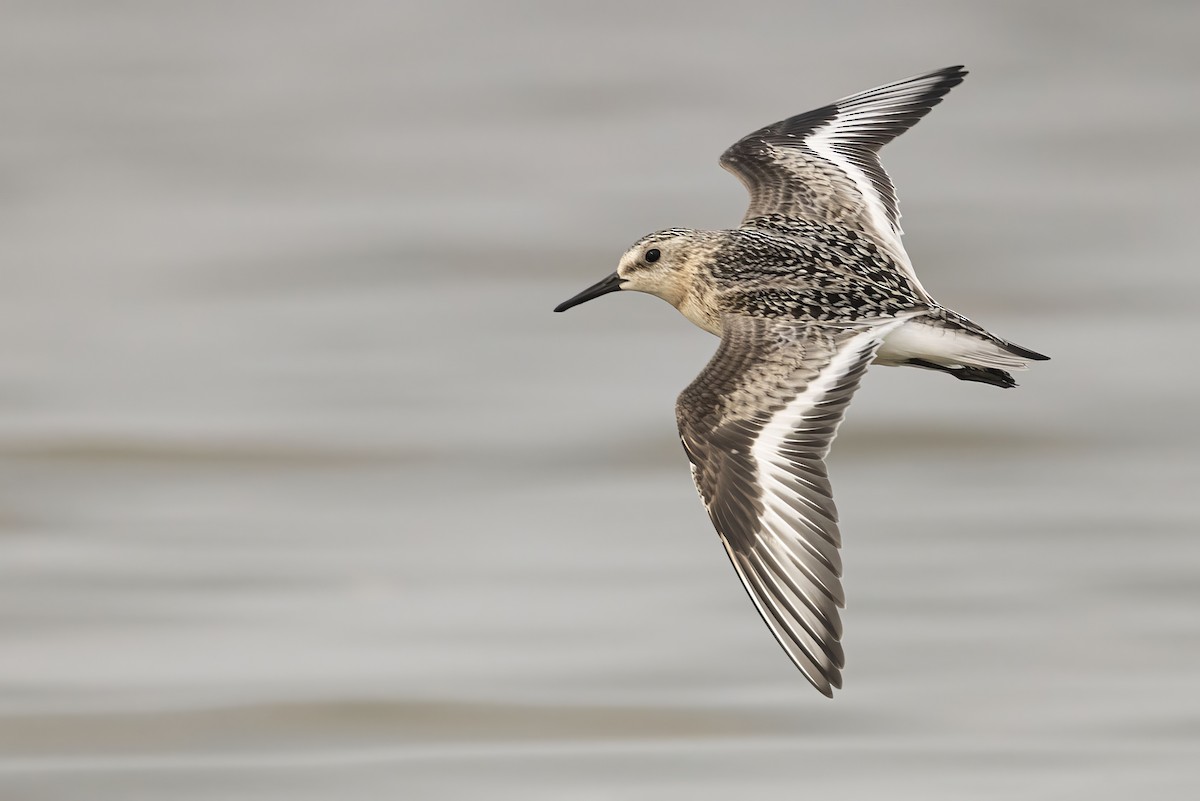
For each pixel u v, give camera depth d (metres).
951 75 11.40
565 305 10.10
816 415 8.28
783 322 8.91
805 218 10.25
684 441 8.44
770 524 8.12
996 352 8.81
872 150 11.02
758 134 11.28
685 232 9.98
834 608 7.82
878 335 8.62
